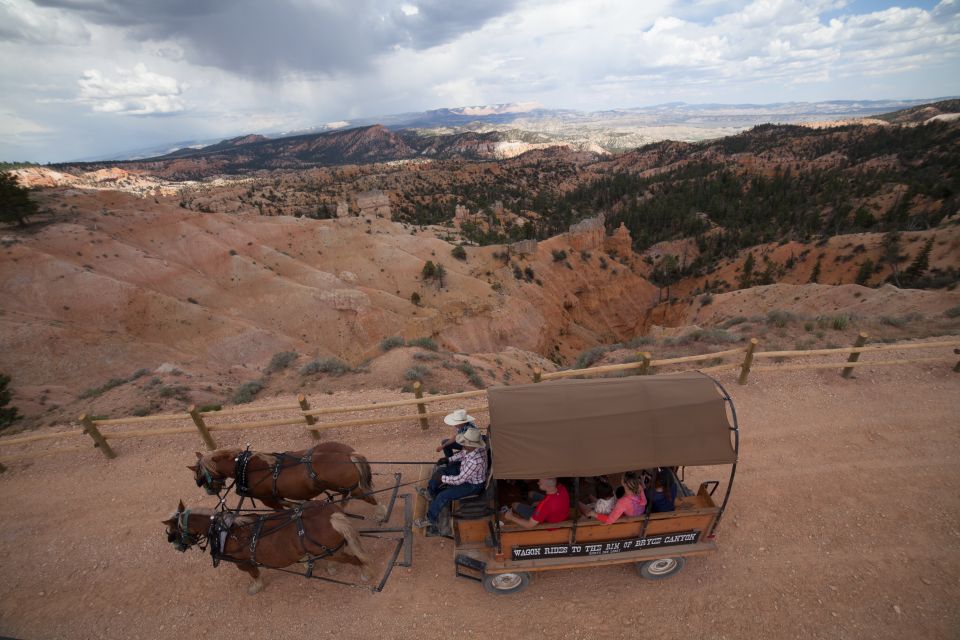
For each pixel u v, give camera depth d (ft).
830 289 141.18
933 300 93.20
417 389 37.96
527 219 617.21
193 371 84.74
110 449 40.65
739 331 66.54
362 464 27.04
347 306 265.75
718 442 21.26
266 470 27.32
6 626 26.53
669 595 25.22
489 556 23.90
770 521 29.22
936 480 31.42
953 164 434.30
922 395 40.55
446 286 304.71
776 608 24.21
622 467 20.59
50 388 88.94
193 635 25.05
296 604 26.12
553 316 286.05
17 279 230.68
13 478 39.22
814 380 43.88
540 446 20.71
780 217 411.54
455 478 23.54
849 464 33.35
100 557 30.60
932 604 23.86
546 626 24.11
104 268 263.29
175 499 35.24
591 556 23.91
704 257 367.45
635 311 327.88
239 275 291.17
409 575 27.17
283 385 55.31
